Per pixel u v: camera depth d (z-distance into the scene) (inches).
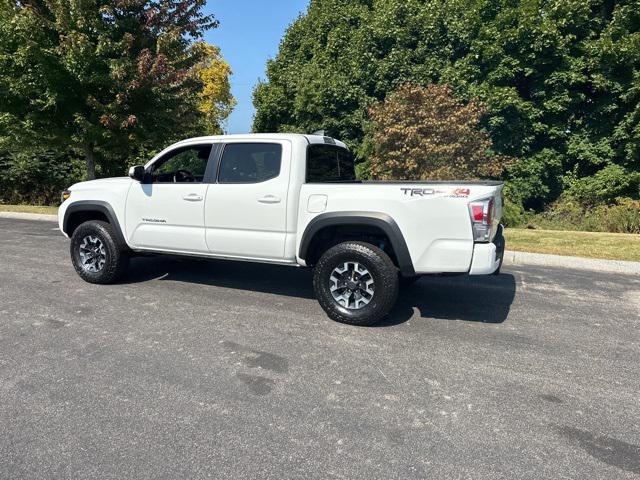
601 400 126.5
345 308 182.4
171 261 293.4
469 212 164.6
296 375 137.9
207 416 114.9
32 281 240.2
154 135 541.3
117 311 193.3
